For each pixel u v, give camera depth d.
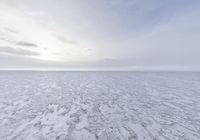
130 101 4.22
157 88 6.64
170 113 3.17
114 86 7.21
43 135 2.08
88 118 2.83
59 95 4.93
